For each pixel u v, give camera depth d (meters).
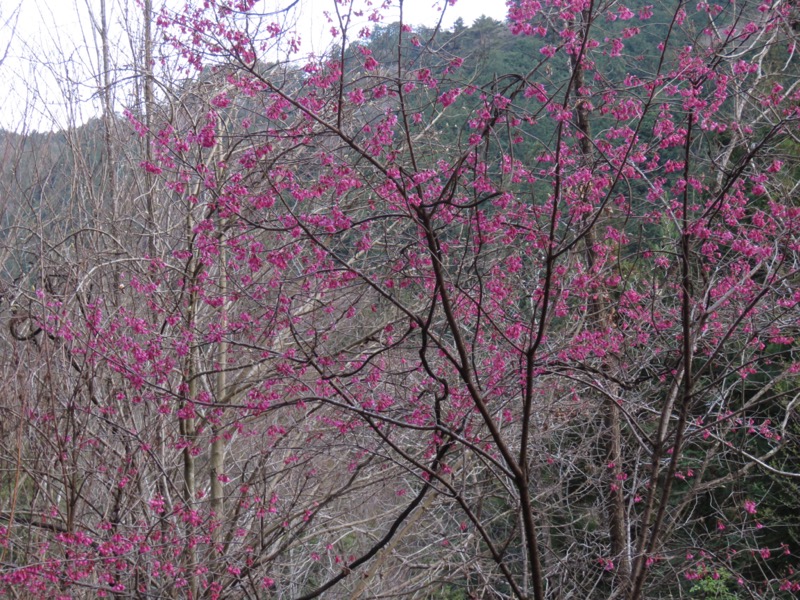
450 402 6.50
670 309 6.68
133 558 6.13
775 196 6.62
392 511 8.45
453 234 6.89
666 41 4.91
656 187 5.58
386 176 4.63
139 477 6.42
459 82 4.82
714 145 6.98
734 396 9.28
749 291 5.81
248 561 6.41
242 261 6.25
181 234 8.48
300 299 7.10
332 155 4.91
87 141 8.27
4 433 5.92
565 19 4.63
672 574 7.45
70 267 6.45
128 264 7.12
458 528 8.69
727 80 5.05
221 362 6.96
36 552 5.83
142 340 7.01
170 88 7.43
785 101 6.77
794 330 6.95
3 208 6.97
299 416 7.66
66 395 6.25
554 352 6.20
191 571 6.23
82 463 6.73
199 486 8.04
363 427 6.65
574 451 8.48
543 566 8.63
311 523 8.21
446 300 4.65
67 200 8.08
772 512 9.03
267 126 5.53
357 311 6.89
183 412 5.80
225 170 6.81
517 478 4.77
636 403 6.71
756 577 9.90
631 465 8.63
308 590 9.78
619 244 5.72
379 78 4.75
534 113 4.70
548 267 4.67
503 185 4.82
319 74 5.09
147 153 7.34
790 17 5.16
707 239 5.65
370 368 6.58
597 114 5.70
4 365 6.03
